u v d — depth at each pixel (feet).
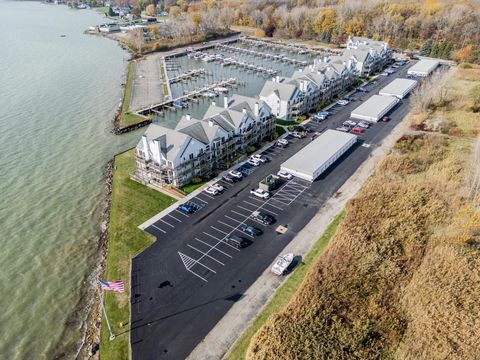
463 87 408.26
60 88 445.78
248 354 132.16
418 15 645.51
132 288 164.35
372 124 332.39
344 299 152.76
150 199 228.84
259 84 477.36
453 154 267.18
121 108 388.57
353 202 214.07
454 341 135.85
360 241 182.70
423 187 226.79
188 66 558.97
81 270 189.57
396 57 565.94
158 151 229.04
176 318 149.79
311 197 228.22
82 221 224.74
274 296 158.61
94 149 304.91
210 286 164.45
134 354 135.74
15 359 148.97
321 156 263.08
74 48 654.53
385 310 148.36
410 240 184.55
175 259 180.14
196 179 246.06
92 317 162.91
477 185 214.90
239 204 221.87
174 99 414.82
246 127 280.10
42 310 169.27
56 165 282.15
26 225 221.66
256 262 177.58
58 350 151.23
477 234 186.80
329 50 638.53
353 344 134.82
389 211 206.39
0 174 269.85
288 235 195.31
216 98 428.97
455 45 546.67
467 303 149.79
